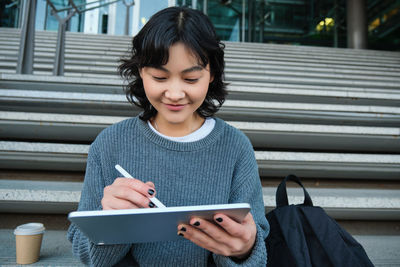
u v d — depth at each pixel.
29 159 1.49
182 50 0.53
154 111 0.73
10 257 1.08
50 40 4.49
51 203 1.30
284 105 1.97
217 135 0.71
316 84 3.32
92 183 0.67
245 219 0.56
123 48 4.29
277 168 1.66
